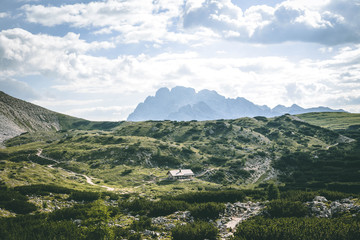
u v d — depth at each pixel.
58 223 35.75
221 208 47.31
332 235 27.59
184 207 52.50
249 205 53.22
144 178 132.38
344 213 36.69
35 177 91.38
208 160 173.00
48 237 30.41
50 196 61.44
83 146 197.75
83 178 126.06
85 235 30.17
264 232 30.41
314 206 41.28
